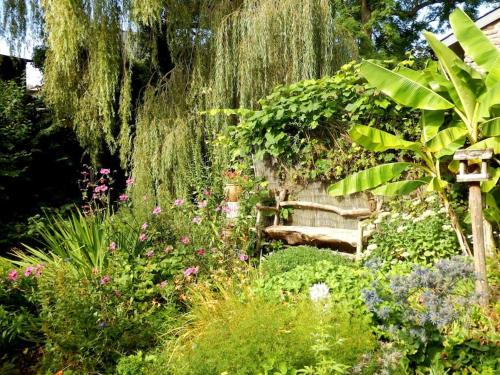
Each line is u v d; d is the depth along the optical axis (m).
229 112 7.08
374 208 5.85
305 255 5.21
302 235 6.11
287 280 4.21
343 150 6.12
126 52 9.12
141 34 9.30
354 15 14.52
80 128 9.27
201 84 8.80
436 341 2.99
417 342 2.93
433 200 5.21
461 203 5.37
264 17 7.71
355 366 2.94
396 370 2.93
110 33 8.88
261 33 7.71
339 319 3.35
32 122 9.88
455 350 2.98
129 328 4.00
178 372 3.26
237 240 5.78
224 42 8.24
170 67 9.77
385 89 5.08
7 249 8.45
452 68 4.91
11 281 4.43
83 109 9.16
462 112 5.11
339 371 2.75
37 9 9.52
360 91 5.95
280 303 3.73
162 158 8.70
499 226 4.96
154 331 4.09
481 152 3.87
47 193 9.84
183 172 8.45
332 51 7.92
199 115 8.77
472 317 3.29
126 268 4.53
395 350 3.06
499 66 4.65
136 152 8.92
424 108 5.00
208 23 8.85
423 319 2.89
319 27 7.79
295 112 6.23
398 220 5.16
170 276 4.73
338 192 5.14
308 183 6.50
